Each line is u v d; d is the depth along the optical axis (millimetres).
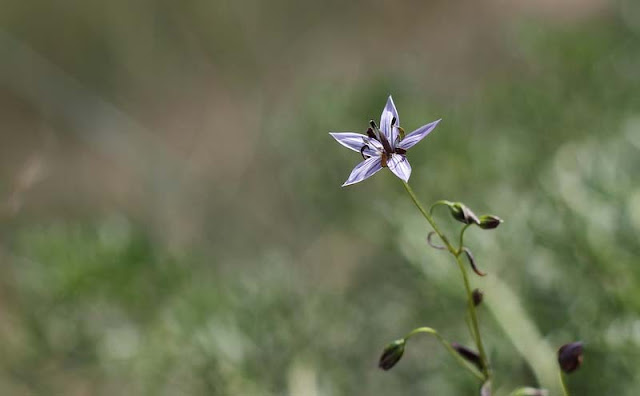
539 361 612
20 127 934
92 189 880
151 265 672
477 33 961
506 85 769
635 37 794
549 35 776
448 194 688
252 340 653
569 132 726
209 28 981
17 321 666
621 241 625
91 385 668
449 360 634
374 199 702
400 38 996
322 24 1010
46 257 662
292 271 683
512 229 651
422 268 650
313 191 743
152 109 974
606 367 610
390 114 485
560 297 635
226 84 972
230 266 738
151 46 981
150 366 653
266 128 811
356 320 674
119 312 664
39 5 963
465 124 728
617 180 641
